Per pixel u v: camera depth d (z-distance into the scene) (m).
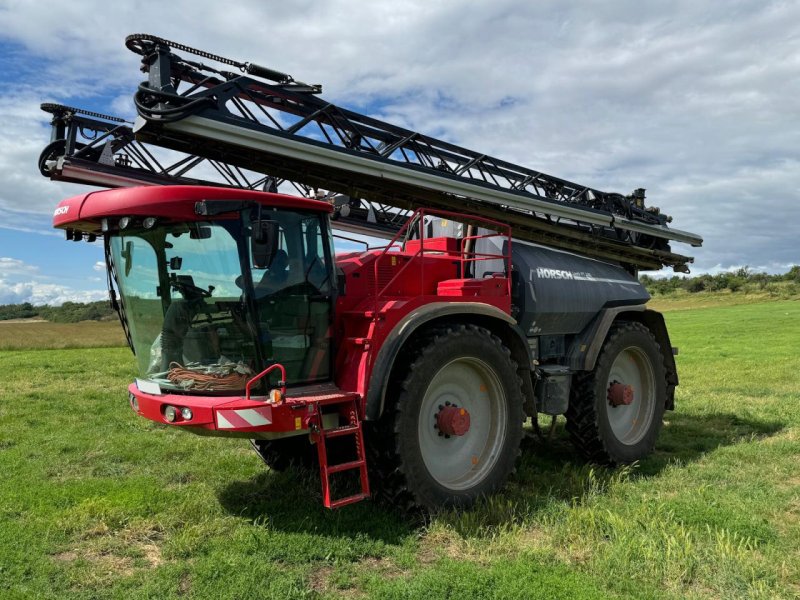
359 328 4.52
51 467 5.80
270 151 4.49
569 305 5.95
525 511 4.46
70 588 3.44
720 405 9.05
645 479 5.44
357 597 3.33
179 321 4.26
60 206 4.37
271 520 4.34
